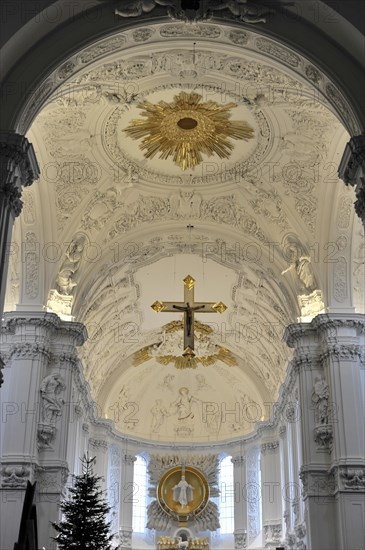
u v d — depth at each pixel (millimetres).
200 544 32500
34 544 12984
